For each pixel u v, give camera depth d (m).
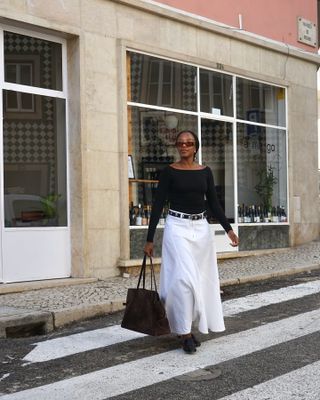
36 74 9.27
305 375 4.98
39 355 5.75
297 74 14.12
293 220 13.73
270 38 13.41
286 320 6.99
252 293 8.77
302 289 8.94
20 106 9.05
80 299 7.82
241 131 12.70
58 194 9.52
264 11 13.27
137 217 10.41
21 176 9.03
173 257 5.61
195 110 11.62
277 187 13.61
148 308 5.55
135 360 5.52
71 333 6.67
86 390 4.75
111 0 9.98
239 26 12.58
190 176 5.71
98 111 9.75
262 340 6.13
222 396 4.53
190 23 11.35
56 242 9.37
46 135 9.37
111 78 9.98
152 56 10.78
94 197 9.62
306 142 14.33
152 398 4.53
